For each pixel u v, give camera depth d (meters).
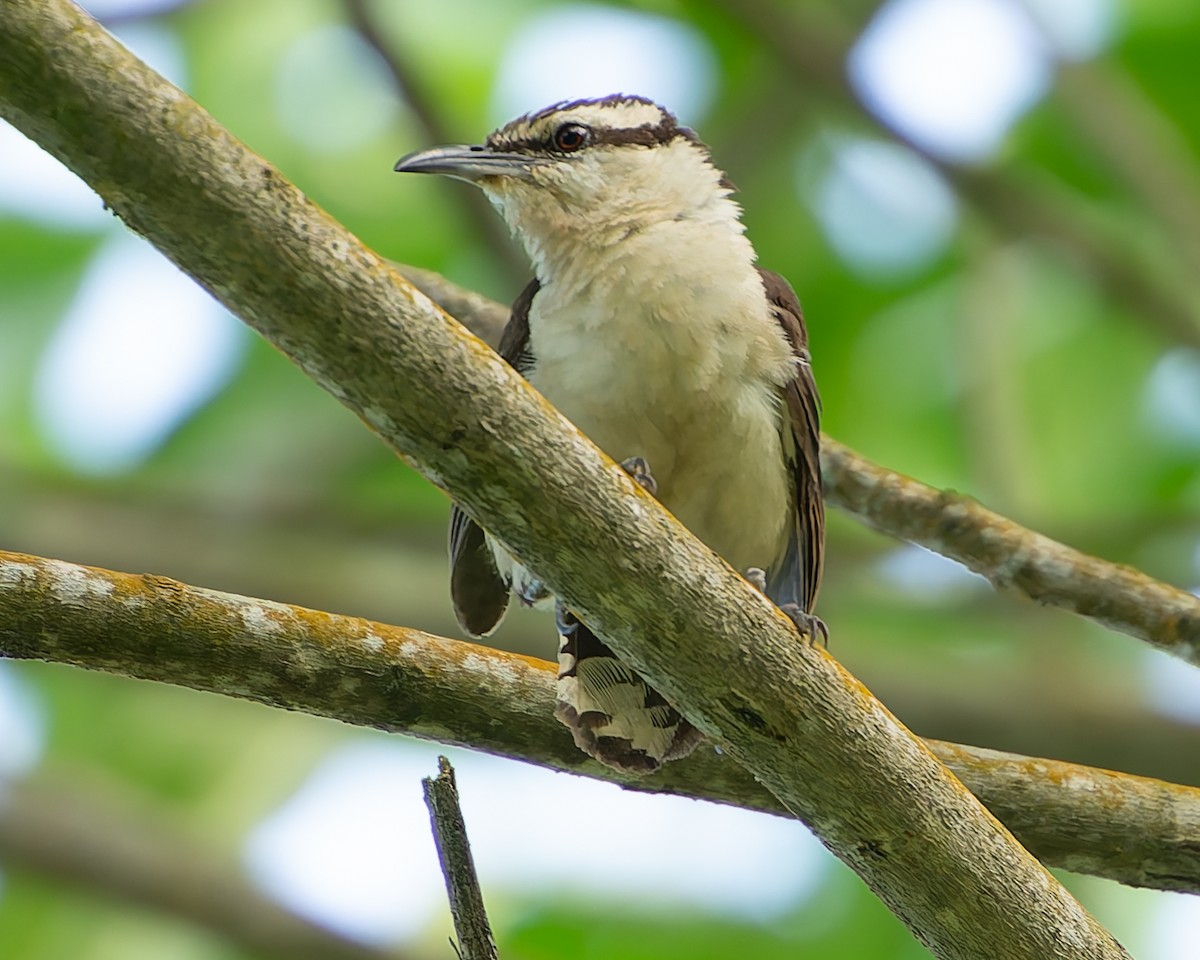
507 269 13.35
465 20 14.50
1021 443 13.30
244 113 14.54
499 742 7.73
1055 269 14.90
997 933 6.61
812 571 8.90
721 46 14.36
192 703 14.31
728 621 6.30
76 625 6.93
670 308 8.23
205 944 12.96
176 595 7.10
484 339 11.32
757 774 6.68
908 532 10.27
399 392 5.84
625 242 8.48
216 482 13.82
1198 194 13.15
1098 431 14.70
